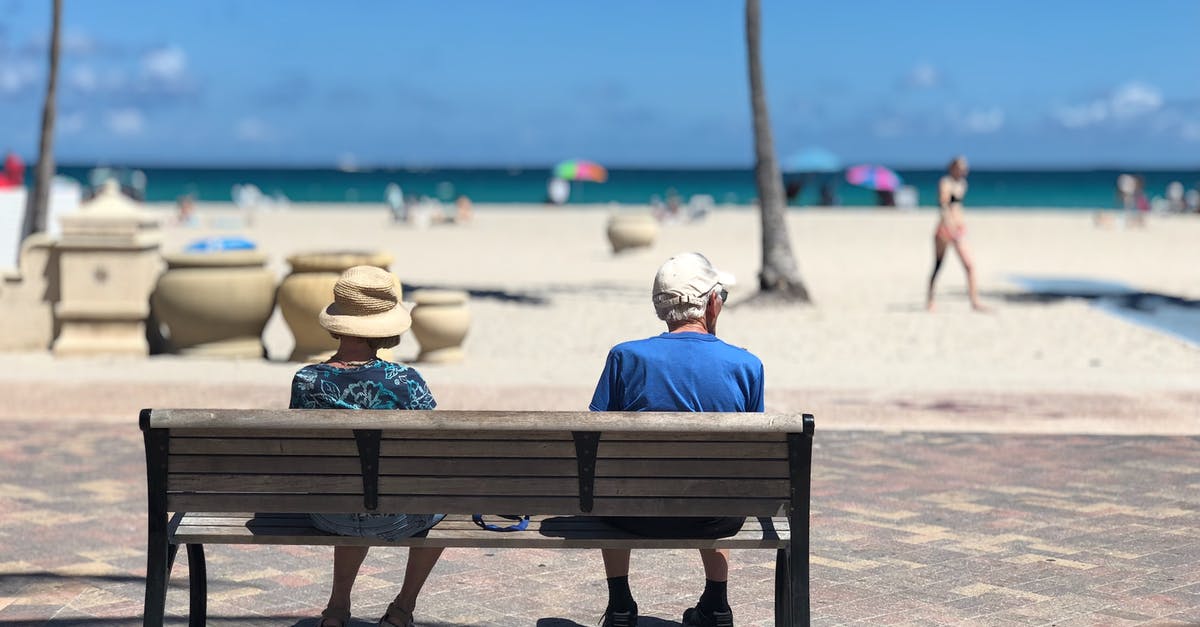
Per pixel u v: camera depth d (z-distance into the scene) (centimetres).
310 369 483
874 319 1798
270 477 448
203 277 1316
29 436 945
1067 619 546
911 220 4416
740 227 4291
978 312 1872
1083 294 2142
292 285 1289
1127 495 777
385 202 8200
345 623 507
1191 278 2475
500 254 3203
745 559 652
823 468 851
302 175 17750
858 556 646
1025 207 7375
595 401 497
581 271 2692
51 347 1404
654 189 12081
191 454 446
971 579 607
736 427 435
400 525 464
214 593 589
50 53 2000
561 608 571
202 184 12412
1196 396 1136
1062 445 927
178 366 1281
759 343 1571
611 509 452
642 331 1692
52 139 2011
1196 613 554
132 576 616
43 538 683
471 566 639
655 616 559
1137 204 5528
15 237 2073
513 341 1594
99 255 1341
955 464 862
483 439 445
